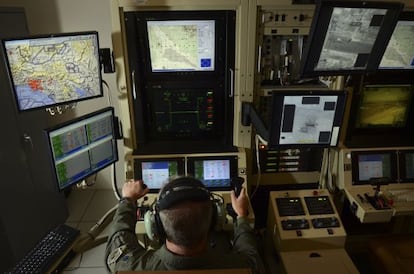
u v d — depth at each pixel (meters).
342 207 2.35
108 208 3.03
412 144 2.17
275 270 2.13
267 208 2.36
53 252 1.96
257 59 1.95
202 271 1.05
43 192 2.61
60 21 2.65
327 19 1.48
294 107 1.74
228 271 1.05
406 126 2.24
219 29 1.88
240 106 2.04
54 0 2.58
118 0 1.76
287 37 1.99
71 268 2.38
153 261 1.18
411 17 1.83
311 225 1.99
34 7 2.60
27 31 2.31
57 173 1.75
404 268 1.87
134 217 1.51
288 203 2.09
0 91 2.08
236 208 1.62
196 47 1.91
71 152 1.80
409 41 1.91
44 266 1.88
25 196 2.39
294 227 1.97
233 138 2.16
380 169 2.13
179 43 1.89
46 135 1.64
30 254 1.96
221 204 1.56
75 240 2.07
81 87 1.81
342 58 1.65
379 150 2.12
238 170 2.06
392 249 2.00
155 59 1.93
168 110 2.10
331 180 2.20
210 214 1.13
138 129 2.10
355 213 2.02
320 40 1.55
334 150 2.15
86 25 2.67
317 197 2.12
